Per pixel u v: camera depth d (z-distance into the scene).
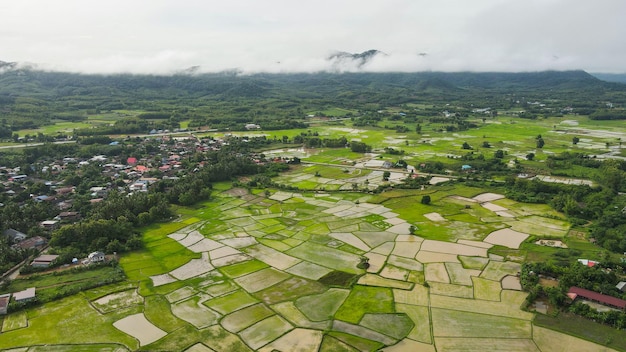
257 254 116.31
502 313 85.44
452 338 77.62
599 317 81.56
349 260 112.06
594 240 120.50
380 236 128.38
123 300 92.00
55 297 91.69
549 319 82.88
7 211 135.12
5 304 86.75
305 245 122.44
